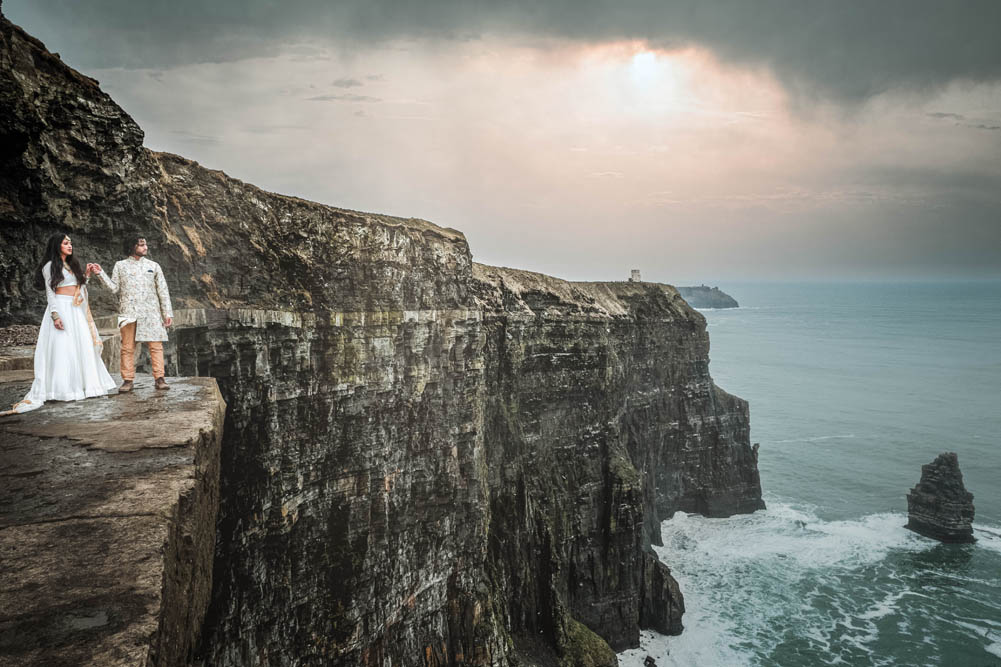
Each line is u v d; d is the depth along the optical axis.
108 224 23.86
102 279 12.11
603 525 55.81
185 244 29.06
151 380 14.09
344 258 36.34
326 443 33.78
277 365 31.20
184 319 26.33
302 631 31.92
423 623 39.06
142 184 25.58
